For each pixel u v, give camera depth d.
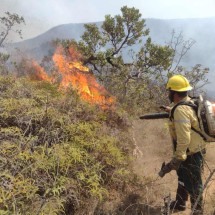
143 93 7.30
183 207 3.14
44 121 3.79
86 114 4.43
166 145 4.60
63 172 3.11
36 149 3.36
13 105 3.91
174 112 2.89
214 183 3.64
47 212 2.57
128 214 3.13
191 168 3.02
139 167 3.95
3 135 3.42
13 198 2.54
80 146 3.55
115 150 3.63
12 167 2.93
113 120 4.83
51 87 4.92
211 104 2.90
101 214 3.05
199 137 2.93
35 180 2.93
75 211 2.97
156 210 3.20
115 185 3.42
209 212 3.08
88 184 3.17
